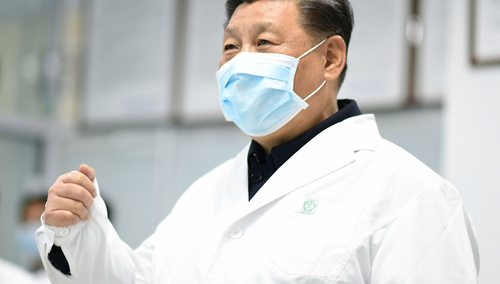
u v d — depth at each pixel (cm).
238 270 94
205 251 101
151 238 121
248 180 114
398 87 248
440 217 89
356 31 259
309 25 111
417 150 242
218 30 305
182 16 316
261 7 113
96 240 101
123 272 106
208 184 122
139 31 329
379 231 91
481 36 184
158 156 316
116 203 323
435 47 242
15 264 363
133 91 329
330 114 117
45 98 372
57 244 97
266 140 116
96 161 339
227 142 298
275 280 90
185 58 313
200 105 306
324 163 103
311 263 90
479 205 174
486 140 177
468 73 184
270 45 110
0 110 373
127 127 330
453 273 85
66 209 93
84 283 103
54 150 363
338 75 114
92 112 345
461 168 179
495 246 169
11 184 374
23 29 382
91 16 350
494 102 178
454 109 185
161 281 104
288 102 109
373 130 111
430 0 244
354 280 88
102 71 343
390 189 94
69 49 359
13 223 369
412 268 85
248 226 100
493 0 184
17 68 380
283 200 100
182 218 115
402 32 248
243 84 110
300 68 109
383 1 254
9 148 375
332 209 95
